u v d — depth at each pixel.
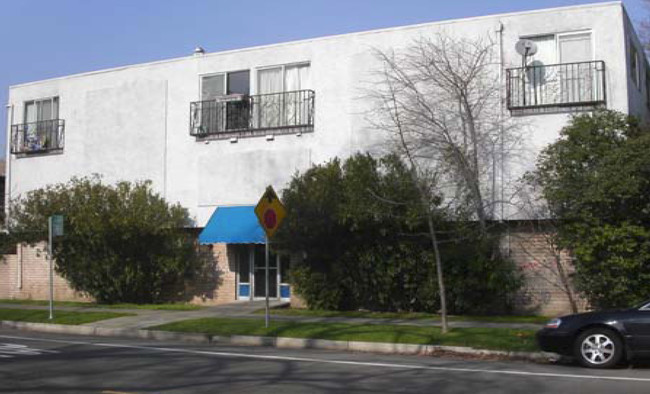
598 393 9.19
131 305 23.23
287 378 10.45
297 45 22.59
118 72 25.67
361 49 21.48
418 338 14.33
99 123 25.94
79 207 23.25
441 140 19.62
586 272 17.20
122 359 12.52
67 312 20.86
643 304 11.66
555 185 17.33
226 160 23.41
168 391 9.41
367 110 21.20
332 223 19.41
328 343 14.78
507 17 19.84
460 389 9.54
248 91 23.36
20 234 24.39
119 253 23.50
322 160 21.86
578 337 11.60
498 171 19.42
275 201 16.81
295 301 21.61
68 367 11.53
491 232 19.36
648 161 16.09
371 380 10.28
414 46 20.64
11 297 27.67
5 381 10.19
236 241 21.70
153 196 23.70
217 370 11.22
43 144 26.95
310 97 22.19
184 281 24.08
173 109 24.53
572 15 19.30
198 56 24.22
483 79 19.84
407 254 19.23
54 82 27.11
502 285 18.47
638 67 21.33
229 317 18.91
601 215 16.97
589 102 18.75
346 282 20.22
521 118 19.38
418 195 17.50
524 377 10.56
